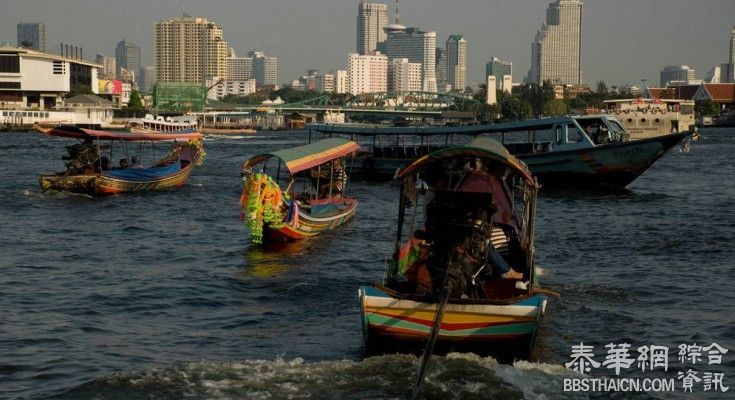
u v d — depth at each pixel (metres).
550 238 27.02
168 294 18.48
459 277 13.58
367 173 50.53
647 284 19.64
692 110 115.69
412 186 15.98
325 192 32.03
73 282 19.73
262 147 86.62
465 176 16.52
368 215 33.38
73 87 167.25
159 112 179.88
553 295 17.28
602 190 41.75
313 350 14.21
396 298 13.28
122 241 26.22
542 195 40.09
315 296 18.45
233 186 44.03
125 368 13.17
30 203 35.38
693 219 31.62
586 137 41.41
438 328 12.32
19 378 12.64
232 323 16.11
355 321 16.20
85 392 11.70
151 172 40.03
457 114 198.88
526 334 13.09
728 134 125.81
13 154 69.12
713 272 21.11
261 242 24.84
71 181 37.62
